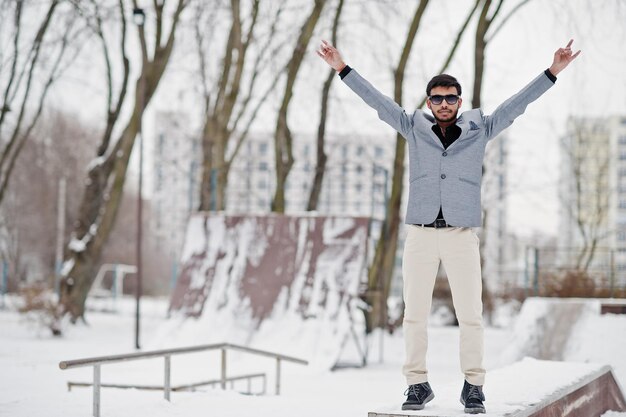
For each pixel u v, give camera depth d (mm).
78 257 26031
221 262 18312
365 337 17922
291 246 18047
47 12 25359
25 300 23031
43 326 22672
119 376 13047
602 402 9039
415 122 5809
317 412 8227
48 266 54875
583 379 8078
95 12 24359
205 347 9672
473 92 22234
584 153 38906
